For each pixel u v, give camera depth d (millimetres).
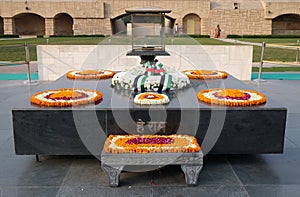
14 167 3211
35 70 10055
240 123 3201
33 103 3396
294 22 32031
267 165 3275
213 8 29406
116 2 28125
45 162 3336
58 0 28922
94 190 2779
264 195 2709
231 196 2693
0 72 9672
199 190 2783
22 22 33250
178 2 27859
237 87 4492
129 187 2828
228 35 27719
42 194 2713
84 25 28766
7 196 2680
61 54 8266
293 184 2891
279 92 6863
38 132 3186
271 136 3238
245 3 30203
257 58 12945
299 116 4984
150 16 3988
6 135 4117
